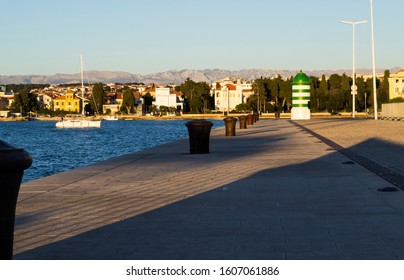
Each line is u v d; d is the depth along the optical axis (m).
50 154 60.66
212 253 8.00
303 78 86.94
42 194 13.98
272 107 193.88
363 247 8.14
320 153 24.33
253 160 21.89
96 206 12.15
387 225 9.57
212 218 10.52
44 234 9.46
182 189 14.45
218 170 18.69
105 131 131.62
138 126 162.00
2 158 6.07
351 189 13.72
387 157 21.97
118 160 23.30
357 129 48.66
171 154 26.08
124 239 8.98
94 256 8.02
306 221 10.07
